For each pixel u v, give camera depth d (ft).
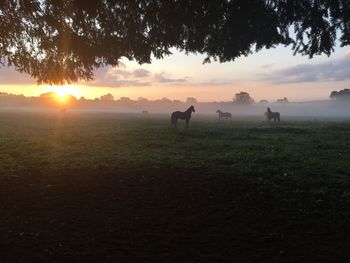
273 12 31.76
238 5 30.22
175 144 64.03
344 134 90.33
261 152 53.21
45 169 38.09
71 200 26.27
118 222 21.74
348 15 30.58
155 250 17.69
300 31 33.35
